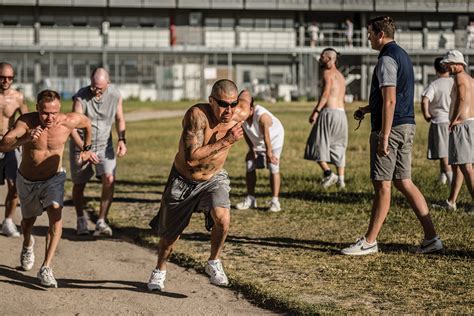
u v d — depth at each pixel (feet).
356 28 221.25
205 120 22.22
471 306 21.68
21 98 33.24
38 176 25.32
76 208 33.94
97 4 207.00
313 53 213.87
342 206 39.27
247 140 38.70
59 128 25.32
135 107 174.29
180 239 31.60
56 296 24.00
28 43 210.18
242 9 213.05
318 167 59.77
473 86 35.81
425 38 219.41
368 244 28.35
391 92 26.86
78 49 209.87
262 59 216.33
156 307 22.74
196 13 214.07
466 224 33.76
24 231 26.78
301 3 212.23
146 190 47.88
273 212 37.93
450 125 36.06
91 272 27.09
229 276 25.22
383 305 21.91
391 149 27.53
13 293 24.31
